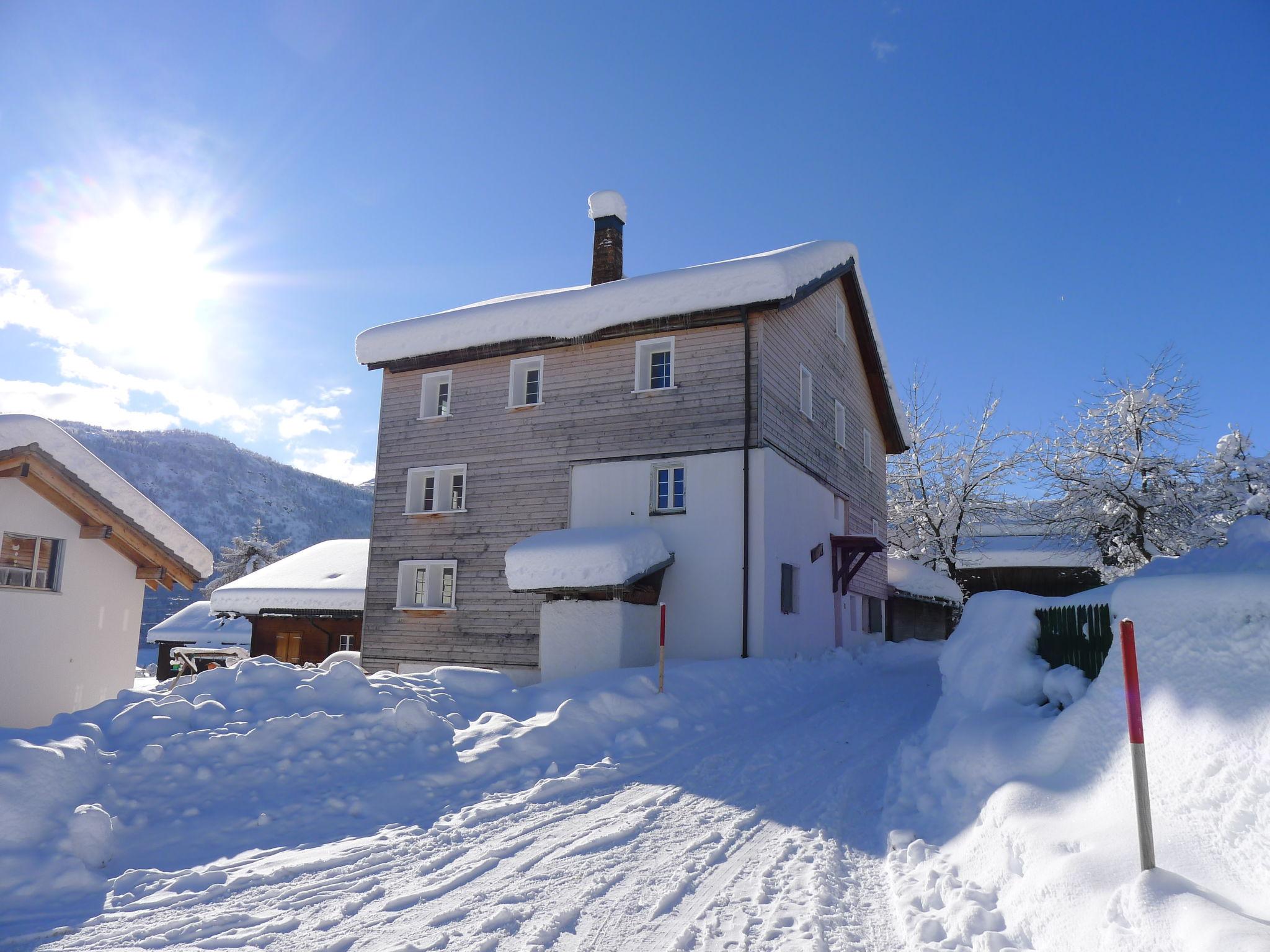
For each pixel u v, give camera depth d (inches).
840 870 232.5
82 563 462.0
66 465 445.4
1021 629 320.5
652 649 674.2
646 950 178.2
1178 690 200.4
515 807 301.6
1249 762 165.6
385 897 212.8
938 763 299.6
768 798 315.3
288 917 199.2
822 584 839.7
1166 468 1074.7
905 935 183.5
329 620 1083.9
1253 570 257.1
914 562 1240.2
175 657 746.8
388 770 333.1
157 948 183.2
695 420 725.3
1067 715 238.4
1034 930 165.8
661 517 723.4
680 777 350.3
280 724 339.0
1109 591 257.3
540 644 753.6
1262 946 115.9
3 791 233.5
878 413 1115.9
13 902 206.8
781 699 558.3
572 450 776.3
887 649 920.9
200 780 295.4
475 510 814.5
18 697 427.5
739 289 703.7
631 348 767.7
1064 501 1115.9
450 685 469.4
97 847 236.2
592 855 247.8
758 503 690.8
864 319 1001.5
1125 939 141.5
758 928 189.0
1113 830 179.9
